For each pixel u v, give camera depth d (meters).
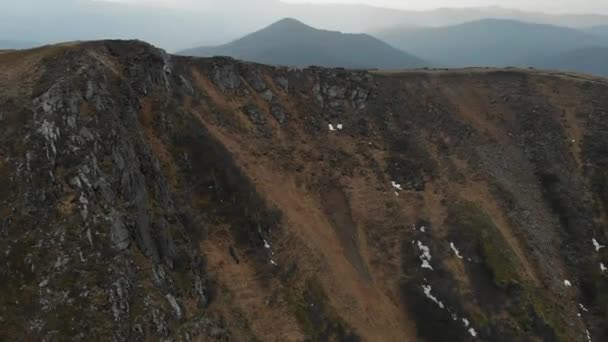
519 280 53.91
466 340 48.41
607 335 53.41
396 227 58.53
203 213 46.09
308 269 48.69
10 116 37.75
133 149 42.34
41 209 33.97
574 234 63.00
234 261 44.84
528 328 50.22
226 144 55.62
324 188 60.66
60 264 32.28
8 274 31.39
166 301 35.31
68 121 38.16
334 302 47.41
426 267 54.44
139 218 38.12
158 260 37.97
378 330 47.62
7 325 29.39
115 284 32.88
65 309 30.75
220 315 39.88
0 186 34.34
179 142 49.59
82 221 34.12
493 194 65.19
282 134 64.94
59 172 35.81
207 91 61.91
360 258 54.75
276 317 43.00
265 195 52.97
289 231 51.06
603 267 59.66
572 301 56.00
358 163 65.50
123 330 31.62
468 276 54.00
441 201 62.56
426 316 50.19
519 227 61.84
